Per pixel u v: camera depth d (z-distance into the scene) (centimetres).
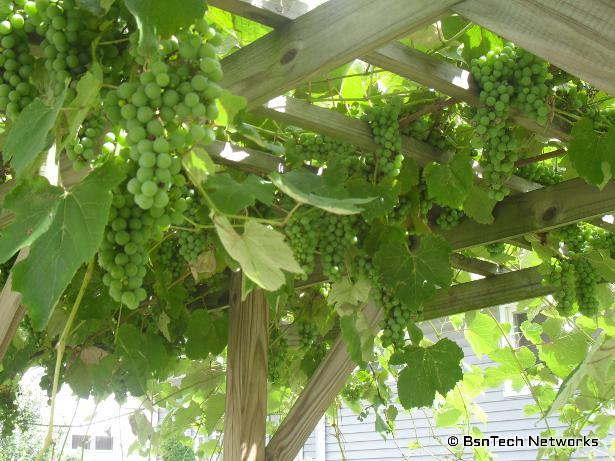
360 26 152
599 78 135
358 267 222
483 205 241
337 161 201
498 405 673
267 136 227
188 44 109
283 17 161
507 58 184
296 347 343
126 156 120
